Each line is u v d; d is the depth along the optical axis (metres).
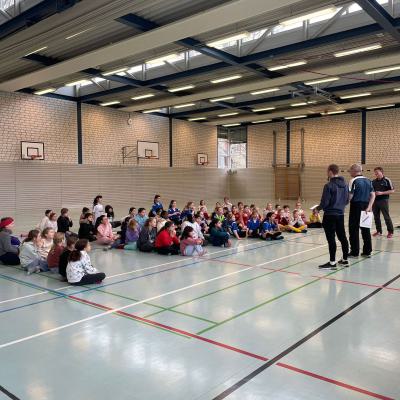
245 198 23.58
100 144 17.06
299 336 3.70
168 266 6.99
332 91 15.33
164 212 10.73
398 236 10.05
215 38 9.71
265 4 7.48
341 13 9.38
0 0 8.88
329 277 5.95
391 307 4.52
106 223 9.59
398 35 9.39
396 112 18.30
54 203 15.39
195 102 16.62
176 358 3.26
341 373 2.96
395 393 2.67
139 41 9.34
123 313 4.43
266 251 8.41
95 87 15.48
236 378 2.90
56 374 3.01
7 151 14.03
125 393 2.72
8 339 3.72
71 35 8.12
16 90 13.95
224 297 4.99
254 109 19.00
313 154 20.92
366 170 19.22
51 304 4.80
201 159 22.17
